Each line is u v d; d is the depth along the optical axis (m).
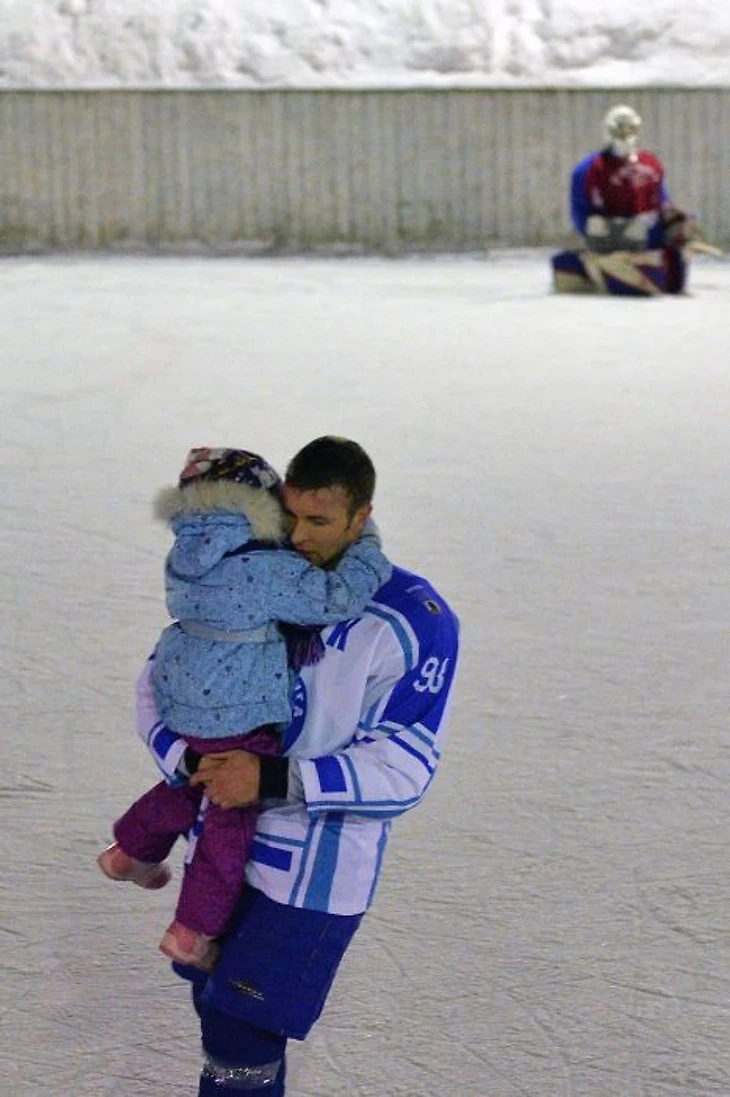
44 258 30.25
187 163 30.72
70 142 30.77
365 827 4.05
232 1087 4.09
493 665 8.25
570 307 22.08
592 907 5.83
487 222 30.47
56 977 5.37
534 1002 5.22
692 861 6.18
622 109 23.11
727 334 19.56
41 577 9.70
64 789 6.80
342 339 19.06
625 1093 4.74
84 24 31.75
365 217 30.66
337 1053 4.95
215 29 31.61
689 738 7.33
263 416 14.51
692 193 29.97
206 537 3.91
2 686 7.96
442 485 12.05
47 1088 4.76
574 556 10.21
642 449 13.37
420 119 30.27
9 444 13.40
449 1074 4.84
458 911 5.80
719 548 10.41
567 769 7.00
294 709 3.98
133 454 13.00
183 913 3.98
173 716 3.98
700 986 5.31
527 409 15.00
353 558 3.98
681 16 31.22
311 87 30.34
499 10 31.47
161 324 20.38
